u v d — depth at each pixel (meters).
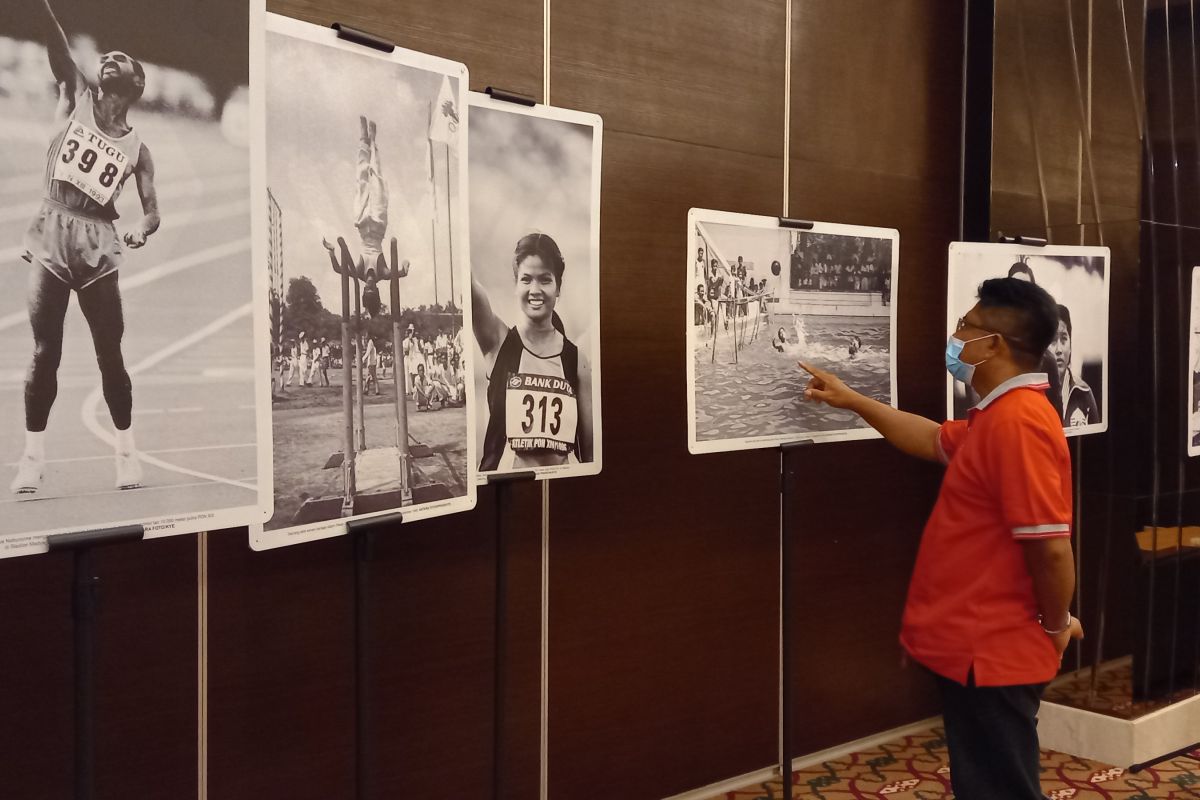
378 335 1.95
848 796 3.25
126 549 2.19
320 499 1.83
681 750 3.20
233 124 1.64
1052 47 3.66
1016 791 2.31
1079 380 3.48
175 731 2.26
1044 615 2.26
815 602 3.55
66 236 1.45
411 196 2.02
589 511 2.97
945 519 2.41
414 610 2.64
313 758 2.47
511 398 2.46
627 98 2.98
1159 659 3.58
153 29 1.54
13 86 1.39
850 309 3.10
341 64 1.87
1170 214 3.56
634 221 3.02
